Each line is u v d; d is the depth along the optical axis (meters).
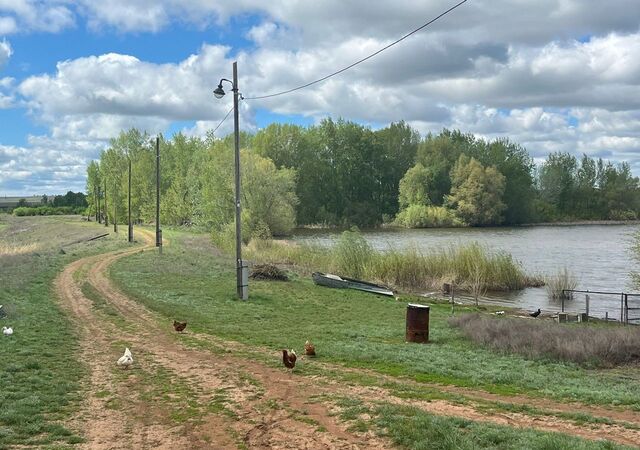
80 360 13.79
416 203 116.62
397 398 10.37
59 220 119.88
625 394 11.09
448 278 34.34
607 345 14.72
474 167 110.25
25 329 17.25
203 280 30.75
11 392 10.51
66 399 10.28
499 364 13.92
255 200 67.38
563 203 129.38
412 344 16.67
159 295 25.08
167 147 98.94
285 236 81.81
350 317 21.97
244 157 68.75
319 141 127.25
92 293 25.62
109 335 17.19
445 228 108.44
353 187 128.75
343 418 8.88
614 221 123.88
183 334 17.42
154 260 39.56
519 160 121.00
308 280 33.06
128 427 8.84
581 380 12.48
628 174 127.94
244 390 10.99
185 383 11.62
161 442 8.14
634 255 36.78
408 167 132.75
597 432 8.46
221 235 56.06
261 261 41.25
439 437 7.61
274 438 8.18
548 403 10.49
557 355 14.74
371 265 35.75
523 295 32.72
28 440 8.12
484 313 25.31
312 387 11.19
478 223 112.12
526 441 7.35
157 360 13.88
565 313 24.73
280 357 14.18
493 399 10.67
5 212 177.88
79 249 51.41
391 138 136.12
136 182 95.00
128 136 100.38
